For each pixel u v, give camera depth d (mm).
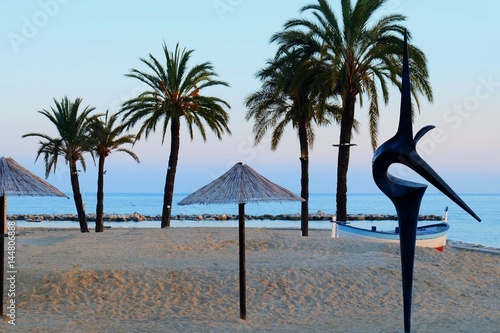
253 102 31875
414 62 26141
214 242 22969
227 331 12008
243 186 12531
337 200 28672
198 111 33906
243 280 13047
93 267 16156
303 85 28688
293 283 15320
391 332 12336
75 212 91000
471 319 13719
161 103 33906
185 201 12594
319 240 23188
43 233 33500
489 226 60062
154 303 13805
